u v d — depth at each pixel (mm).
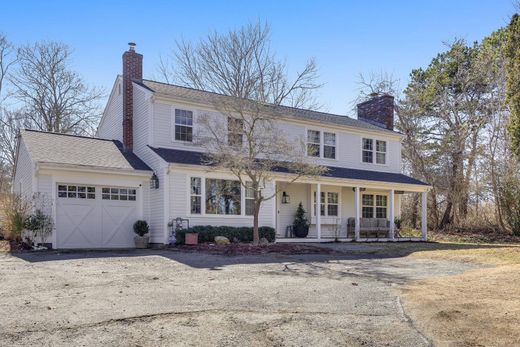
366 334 5719
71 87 36000
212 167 17281
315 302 7457
